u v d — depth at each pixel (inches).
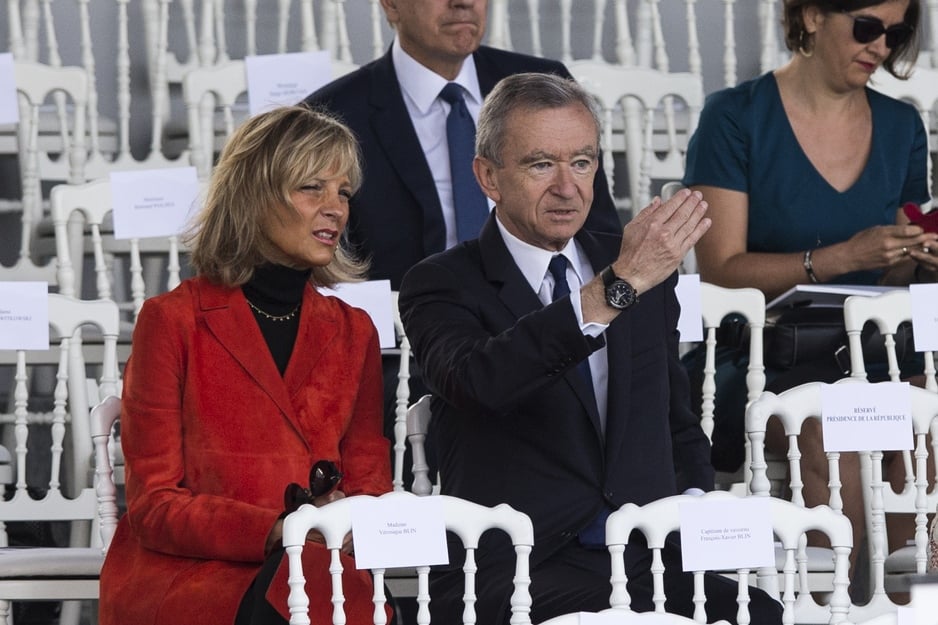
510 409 445.1
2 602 523.2
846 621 394.6
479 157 488.1
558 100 474.6
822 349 616.1
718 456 624.4
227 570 436.1
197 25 882.8
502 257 482.3
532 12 876.0
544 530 458.3
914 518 589.0
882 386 498.6
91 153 780.6
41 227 761.6
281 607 405.4
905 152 692.7
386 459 483.2
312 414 467.5
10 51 828.0
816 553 539.8
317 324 477.7
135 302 663.8
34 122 754.8
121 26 802.8
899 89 804.6
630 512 386.6
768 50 872.9
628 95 783.7
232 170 468.8
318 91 683.4
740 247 676.1
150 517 440.8
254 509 434.9
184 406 456.4
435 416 492.1
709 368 605.6
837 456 502.6
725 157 679.7
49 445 764.0
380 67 684.7
